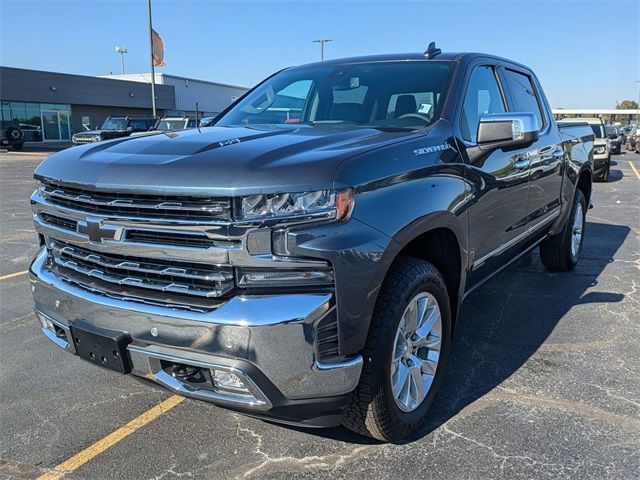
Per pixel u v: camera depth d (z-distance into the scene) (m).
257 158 2.41
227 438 3.01
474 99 3.78
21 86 40.47
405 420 2.86
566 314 4.83
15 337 4.39
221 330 2.29
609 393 3.44
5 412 3.28
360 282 2.40
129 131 23.08
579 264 6.53
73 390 3.55
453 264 3.29
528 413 3.22
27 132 42.00
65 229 2.80
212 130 3.27
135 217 2.46
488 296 5.32
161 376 2.53
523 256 4.77
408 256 2.95
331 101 3.87
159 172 2.42
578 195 5.98
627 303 5.11
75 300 2.71
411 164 2.80
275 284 2.32
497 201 3.70
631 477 2.64
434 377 3.14
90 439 3.01
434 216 2.85
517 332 4.44
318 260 2.30
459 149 3.28
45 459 2.83
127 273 2.59
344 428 3.11
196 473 2.72
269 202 2.28
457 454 2.83
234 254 2.29
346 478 2.66
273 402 2.35
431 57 3.96
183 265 2.42
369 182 2.49
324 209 2.32
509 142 3.42
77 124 45.94
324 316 2.32
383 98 3.68
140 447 2.93
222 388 2.42
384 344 2.60
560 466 2.72
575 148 5.62
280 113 4.02
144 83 49.56
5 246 7.64
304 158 2.43
